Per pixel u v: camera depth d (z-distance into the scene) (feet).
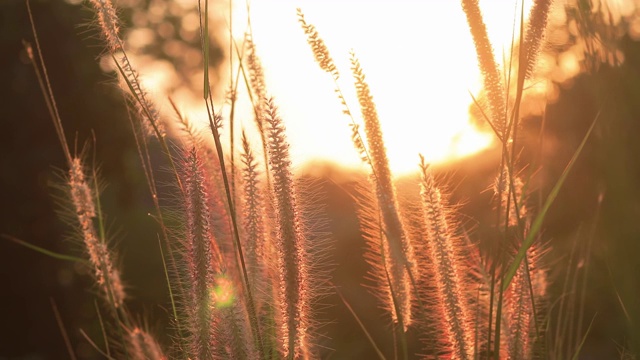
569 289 2.88
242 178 2.72
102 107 20.79
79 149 21.17
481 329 2.69
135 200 20.02
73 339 19.38
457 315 2.70
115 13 2.76
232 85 2.72
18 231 21.40
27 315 20.84
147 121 2.74
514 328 2.69
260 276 2.67
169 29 19.71
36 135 21.93
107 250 3.08
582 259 2.60
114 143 20.77
